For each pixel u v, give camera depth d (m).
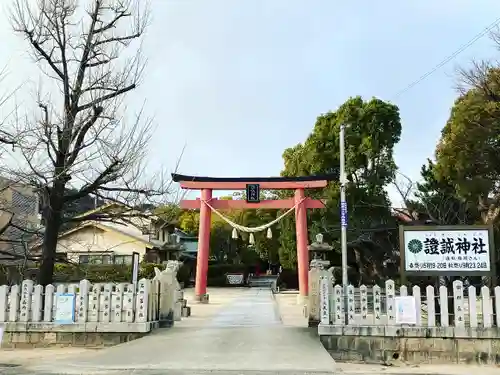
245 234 52.47
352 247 32.62
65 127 15.16
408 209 29.97
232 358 10.61
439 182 27.69
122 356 10.88
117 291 13.84
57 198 15.53
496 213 23.77
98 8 16.45
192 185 27.17
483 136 21.16
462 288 12.52
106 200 16.50
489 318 12.37
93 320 13.67
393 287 12.80
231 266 54.00
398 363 12.28
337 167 31.88
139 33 17.09
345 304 12.91
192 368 9.65
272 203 27.69
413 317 12.58
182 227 57.12
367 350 12.55
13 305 13.69
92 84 15.91
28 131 14.27
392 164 30.97
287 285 46.84
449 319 12.73
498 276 23.61
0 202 18.73
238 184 27.17
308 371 9.41
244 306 25.08
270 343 12.44
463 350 12.24
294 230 36.47
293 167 36.62
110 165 15.45
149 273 30.02
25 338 13.49
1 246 22.28
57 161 15.20
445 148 23.22
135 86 16.39
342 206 19.05
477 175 22.94
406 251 13.50
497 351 12.15
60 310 13.64
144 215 16.38
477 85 20.81
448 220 29.02
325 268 17.95
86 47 16.11
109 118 15.56
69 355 11.54
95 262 31.75
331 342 12.70
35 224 21.64
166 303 15.55
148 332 13.72
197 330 14.55
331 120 32.19
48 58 15.62
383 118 30.80
